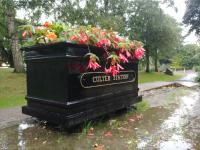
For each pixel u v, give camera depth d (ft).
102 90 15.42
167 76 84.23
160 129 14.29
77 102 13.44
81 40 13.94
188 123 15.58
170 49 104.22
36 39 15.06
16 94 28.94
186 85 41.09
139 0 90.33
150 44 98.73
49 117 13.80
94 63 13.84
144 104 21.34
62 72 13.17
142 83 45.39
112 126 14.96
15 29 48.80
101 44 14.92
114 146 11.56
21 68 49.62
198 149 11.05
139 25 94.27
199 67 60.59
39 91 14.70
